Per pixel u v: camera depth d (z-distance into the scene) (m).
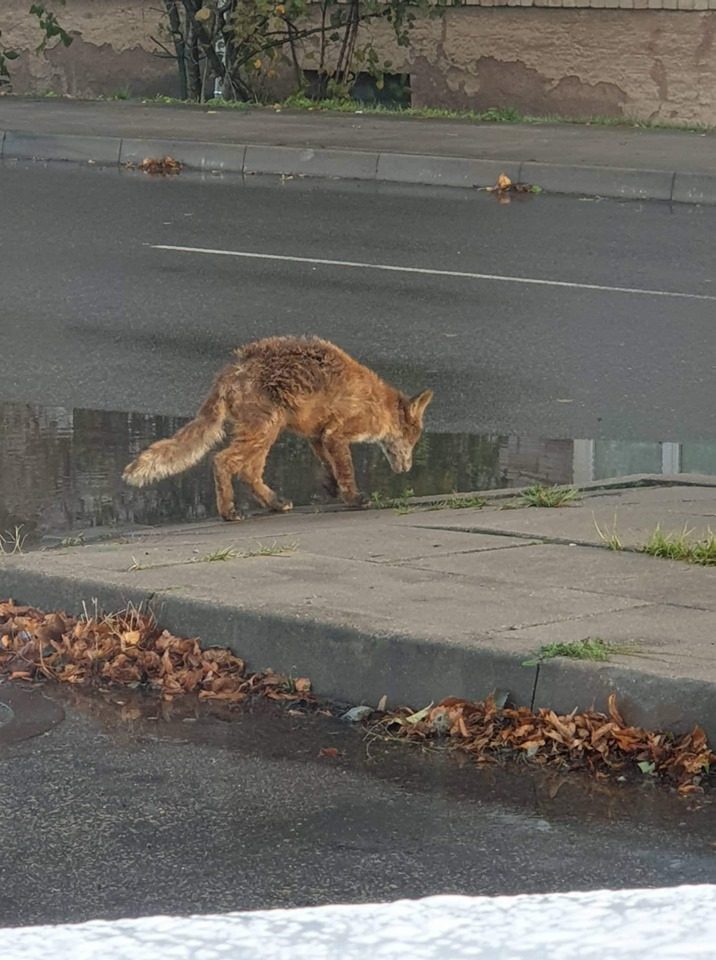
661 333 8.95
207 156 14.20
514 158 13.40
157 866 3.43
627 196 12.84
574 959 2.47
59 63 19.03
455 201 12.70
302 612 4.67
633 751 4.02
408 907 2.78
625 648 4.34
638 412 7.75
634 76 16.19
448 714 4.25
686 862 3.44
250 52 17.11
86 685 4.67
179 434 6.42
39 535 6.17
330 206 12.47
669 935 2.57
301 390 6.51
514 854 3.49
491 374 8.30
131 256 10.77
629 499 6.52
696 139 14.60
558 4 16.39
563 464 7.21
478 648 4.32
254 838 3.58
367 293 9.84
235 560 5.40
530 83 16.77
